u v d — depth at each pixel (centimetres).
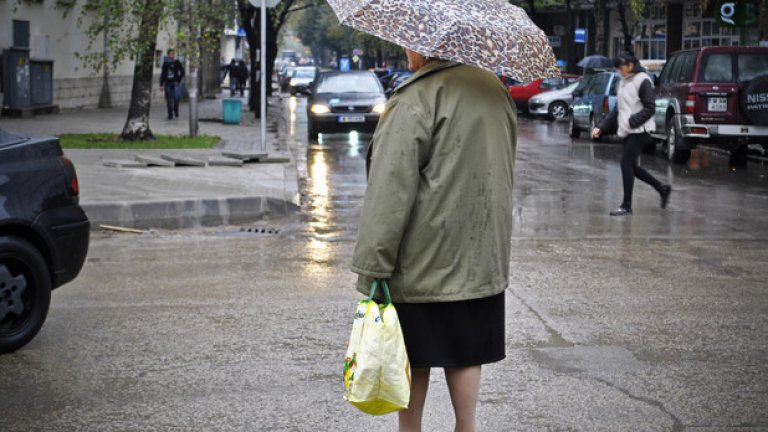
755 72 2044
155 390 596
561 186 1662
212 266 971
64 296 840
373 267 382
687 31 4825
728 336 724
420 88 389
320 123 2609
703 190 1631
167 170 1667
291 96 6000
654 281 916
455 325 397
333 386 604
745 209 1409
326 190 1595
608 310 799
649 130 1334
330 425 538
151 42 2195
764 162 2170
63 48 3584
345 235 1172
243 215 1327
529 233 1186
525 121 3881
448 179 387
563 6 5684
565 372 633
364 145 2509
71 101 3675
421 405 420
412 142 380
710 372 637
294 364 648
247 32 3634
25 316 684
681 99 2080
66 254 720
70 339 708
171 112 3319
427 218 388
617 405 573
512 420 547
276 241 1123
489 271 396
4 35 3103
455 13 386
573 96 2962
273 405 570
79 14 3681
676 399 584
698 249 1089
